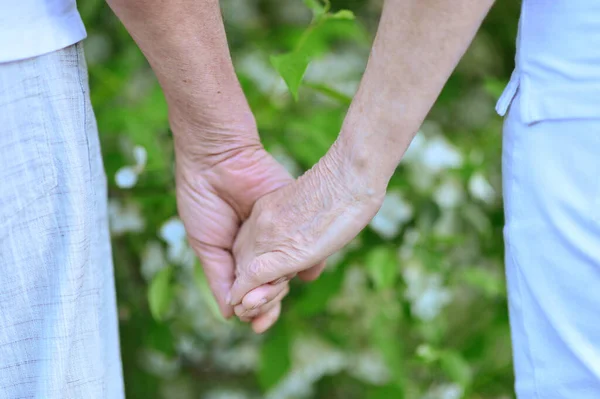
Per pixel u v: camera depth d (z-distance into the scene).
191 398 1.69
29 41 1.07
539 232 1.10
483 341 1.62
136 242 1.53
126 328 1.59
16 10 1.06
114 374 1.19
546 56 1.07
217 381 1.71
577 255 1.08
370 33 1.78
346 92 1.60
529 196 1.10
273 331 1.56
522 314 1.13
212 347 1.68
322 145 1.45
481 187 1.54
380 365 1.66
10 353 1.10
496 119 1.69
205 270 1.27
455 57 1.06
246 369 1.72
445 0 1.03
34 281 1.10
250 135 1.21
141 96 1.54
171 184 1.47
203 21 1.13
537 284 1.11
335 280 1.50
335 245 1.17
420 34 1.05
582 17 1.05
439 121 1.75
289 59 1.24
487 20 1.73
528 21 1.09
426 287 1.53
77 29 1.10
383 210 1.49
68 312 1.10
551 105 1.07
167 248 1.52
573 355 1.09
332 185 1.14
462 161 1.54
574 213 1.07
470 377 1.57
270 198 1.20
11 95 1.07
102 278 1.16
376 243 1.51
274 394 1.68
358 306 1.63
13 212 1.08
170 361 1.64
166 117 1.44
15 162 1.08
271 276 1.19
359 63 1.70
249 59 1.61
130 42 1.58
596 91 1.05
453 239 1.53
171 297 1.52
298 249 1.18
